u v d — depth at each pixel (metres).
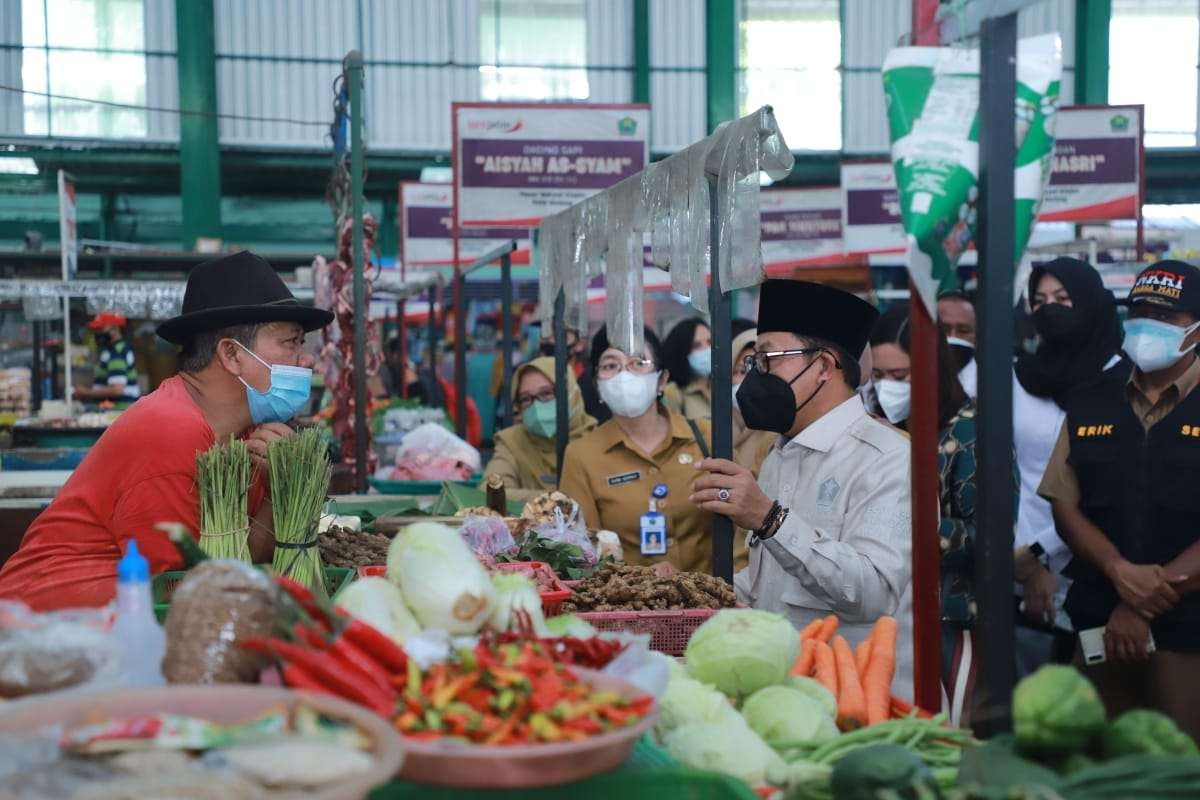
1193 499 3.29
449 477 5.90
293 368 2.89
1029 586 3.95
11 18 18.72
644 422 4.09
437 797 1.39
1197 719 3.26
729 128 2.85
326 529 3.52
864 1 20.55
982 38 1.68
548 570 2.93
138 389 10.53
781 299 2.94
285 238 21.17
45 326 11.77
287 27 19.59
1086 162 7.63
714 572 3.11
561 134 7.15
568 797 1.42
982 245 1.68
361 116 5.93
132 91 19.17
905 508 2.83
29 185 19.38
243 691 1.30
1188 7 20.72
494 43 20.28
